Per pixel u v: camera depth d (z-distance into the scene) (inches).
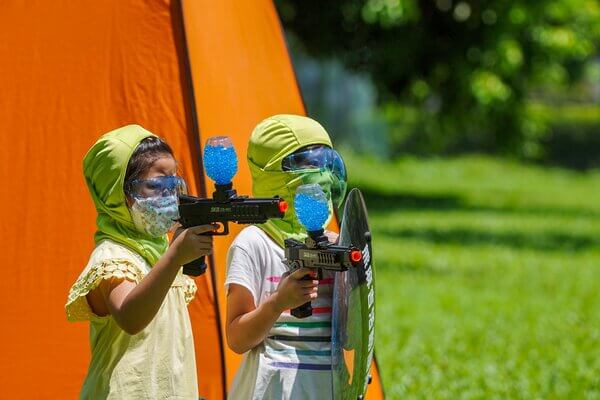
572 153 2546.8
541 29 1520.7
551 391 642.2
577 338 802.8
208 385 399.2
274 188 326.6
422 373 684.7
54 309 392.2
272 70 434.9
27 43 400.8
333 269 287.7
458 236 1334.9
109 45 403.2
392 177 1969.7
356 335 313.6
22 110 398.3
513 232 1392.7
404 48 1451.8
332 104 2177.7
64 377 392.5
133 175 300.8
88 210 394.3
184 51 403.9
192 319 399.9
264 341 320.5
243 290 318.3
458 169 2137.1
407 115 2321.6
